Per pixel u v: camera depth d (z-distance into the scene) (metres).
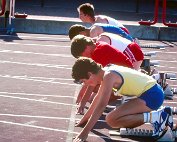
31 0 27.39
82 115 8.55
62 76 11.91
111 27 9.87
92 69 6.70
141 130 7.71
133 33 19.33
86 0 28.53
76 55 7.84
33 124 8.01
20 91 10.16
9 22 18.58
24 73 11.98
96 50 7.97
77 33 8.98
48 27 19.41
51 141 7.24
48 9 23.81
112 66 7.03
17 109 8.80
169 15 24.67
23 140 7.23
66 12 22.89
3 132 7.55
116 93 7.12
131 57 9.16
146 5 28.17
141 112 7.24
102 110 6.64
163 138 7.33
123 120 7.20
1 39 17.25
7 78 11.31
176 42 18.97
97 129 7.93
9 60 13.56
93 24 10.26
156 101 7.23
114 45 9.03
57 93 10.16
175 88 11.12
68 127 7.91
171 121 7.38
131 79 7.06
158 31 19.33
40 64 13.27
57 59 14.18
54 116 8.49
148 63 11.19
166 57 15.72
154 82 7.30
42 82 11.13
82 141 6.58
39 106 9.08
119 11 24.75
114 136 7.62
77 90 10.53
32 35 18.72
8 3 18.91
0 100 9.34
